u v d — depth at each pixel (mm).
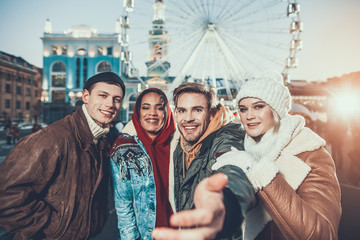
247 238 1077
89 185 1447
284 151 1058
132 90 39906
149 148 1625
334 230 775
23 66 51219
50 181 1353
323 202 861
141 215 1595
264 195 801
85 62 43875
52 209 1389
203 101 1453
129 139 1665
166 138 1715
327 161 1010
